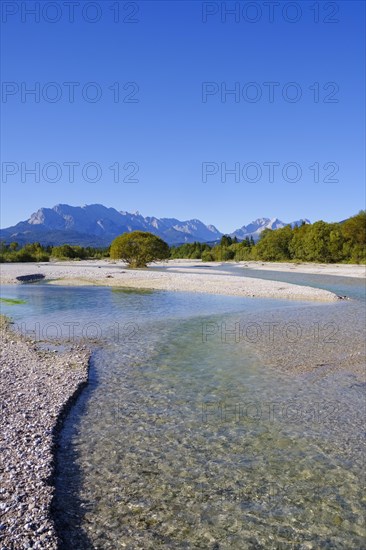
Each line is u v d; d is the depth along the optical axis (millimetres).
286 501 8219
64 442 10500
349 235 107062
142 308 32000
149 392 13953
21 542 6762
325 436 10836
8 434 10508
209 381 15016
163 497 8305
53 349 19531
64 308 32094
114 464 9477
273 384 14688
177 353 18734
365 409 12523
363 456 9867
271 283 49219
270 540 7184
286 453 9992
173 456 9836
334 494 8445
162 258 90375
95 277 59094
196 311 30406
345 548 7008
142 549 6938
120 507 7984
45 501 7879
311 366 16703
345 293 42094
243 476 9039
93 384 14781
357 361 17297
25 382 14547
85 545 6984
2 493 8047
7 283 52906
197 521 7633
